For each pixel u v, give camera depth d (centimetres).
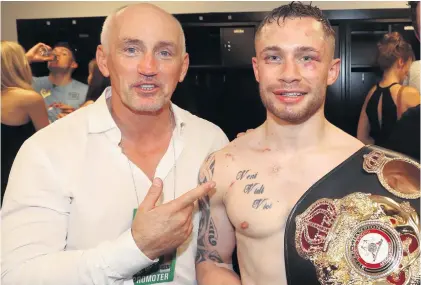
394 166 114
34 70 282
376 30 280
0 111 265
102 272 116
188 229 119
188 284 136
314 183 116
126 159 134
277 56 115
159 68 127
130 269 116
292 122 119
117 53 128
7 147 270
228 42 283
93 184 130
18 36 290
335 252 109
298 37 113
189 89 296
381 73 272
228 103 296
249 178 123
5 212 128
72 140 133
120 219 130
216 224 131
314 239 110
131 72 126
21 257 123
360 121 264
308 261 110
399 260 106
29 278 119
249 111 295
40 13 308
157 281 132
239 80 294
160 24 127
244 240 120
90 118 135
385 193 111
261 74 117
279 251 115
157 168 136
